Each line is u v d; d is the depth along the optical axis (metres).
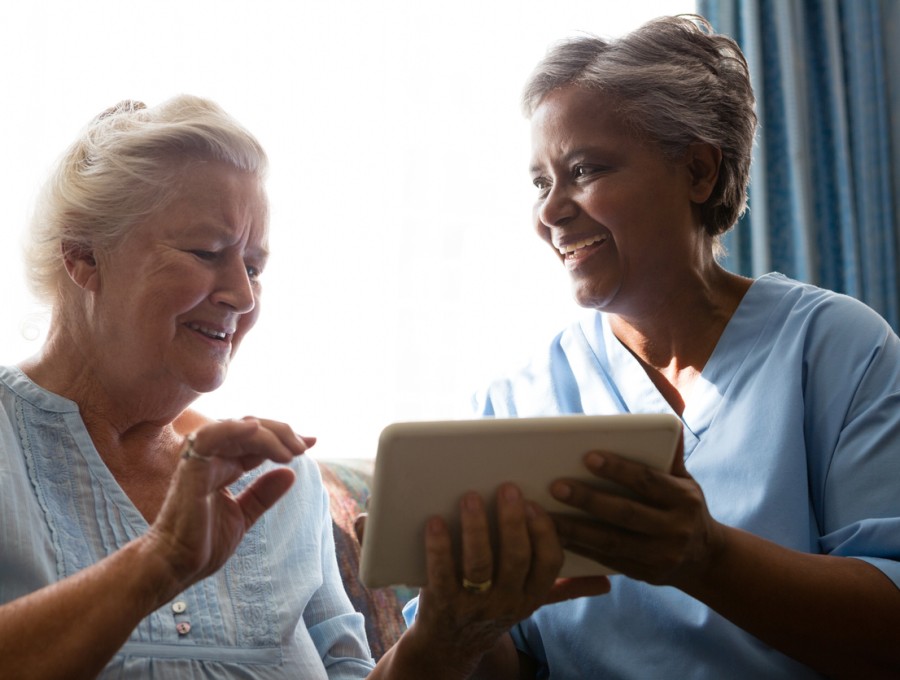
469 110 2.68
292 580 1.39
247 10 2.42
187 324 1.29
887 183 2.88
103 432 1.32
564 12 2.77
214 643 1.25
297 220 2.46
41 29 2.19
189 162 1.29
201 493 0.99
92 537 1.24
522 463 0.99
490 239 2.68
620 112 1.46
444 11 2.67
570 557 1.10
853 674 1.23
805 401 1.42
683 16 1.59
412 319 2.58
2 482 1.19
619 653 1.41
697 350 1.55
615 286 1.50
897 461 1.32
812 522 1.39
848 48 2.92
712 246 1.60
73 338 1.31
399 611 1.70
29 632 0.94
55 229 1.30
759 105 2.71
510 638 1.52
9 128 2.14
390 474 0.96
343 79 2.54
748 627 1.21
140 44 2.29
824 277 2.83
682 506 1.02
